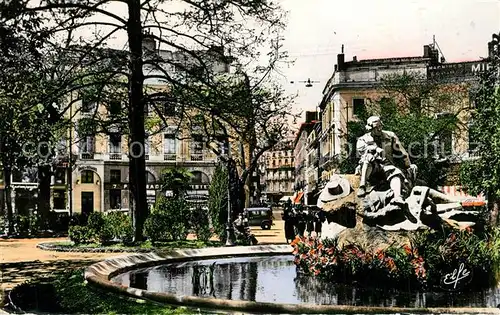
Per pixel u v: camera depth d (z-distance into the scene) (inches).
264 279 395.2
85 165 2101.4
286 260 527.8
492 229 358.6
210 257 528.7
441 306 287.7
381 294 323.3
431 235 354.9
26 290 313.1
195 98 903.1
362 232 376.5
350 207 387.5
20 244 1072.8
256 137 939.3
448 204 382.3
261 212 1561.3
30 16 514.9
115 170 2166.6
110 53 872.3
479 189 575.5
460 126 1261.1
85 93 992.2
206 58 922.1
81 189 2110.0
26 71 590.9
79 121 1039.6
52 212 1433.3
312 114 3302.2
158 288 359.9
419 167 1176.8
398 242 359.9
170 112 1010.7
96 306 273.0
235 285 370.0
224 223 915.4
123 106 1037.8
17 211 1929.1
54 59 796.6
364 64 1904.5
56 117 935.7
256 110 880.3
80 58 848.9
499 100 555.8
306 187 2194.9
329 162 1934.1
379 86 1626.5
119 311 261.7
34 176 1939.0
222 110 885.8
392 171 382.3
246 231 911.7
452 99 1342.3
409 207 372.8
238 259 534.9
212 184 951.0
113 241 931.3
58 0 762.8
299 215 918.4
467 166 589.6
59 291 312.5
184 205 943.0
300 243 414.0
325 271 374.6
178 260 498.3
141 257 466.3
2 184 1907.0
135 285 374.0
